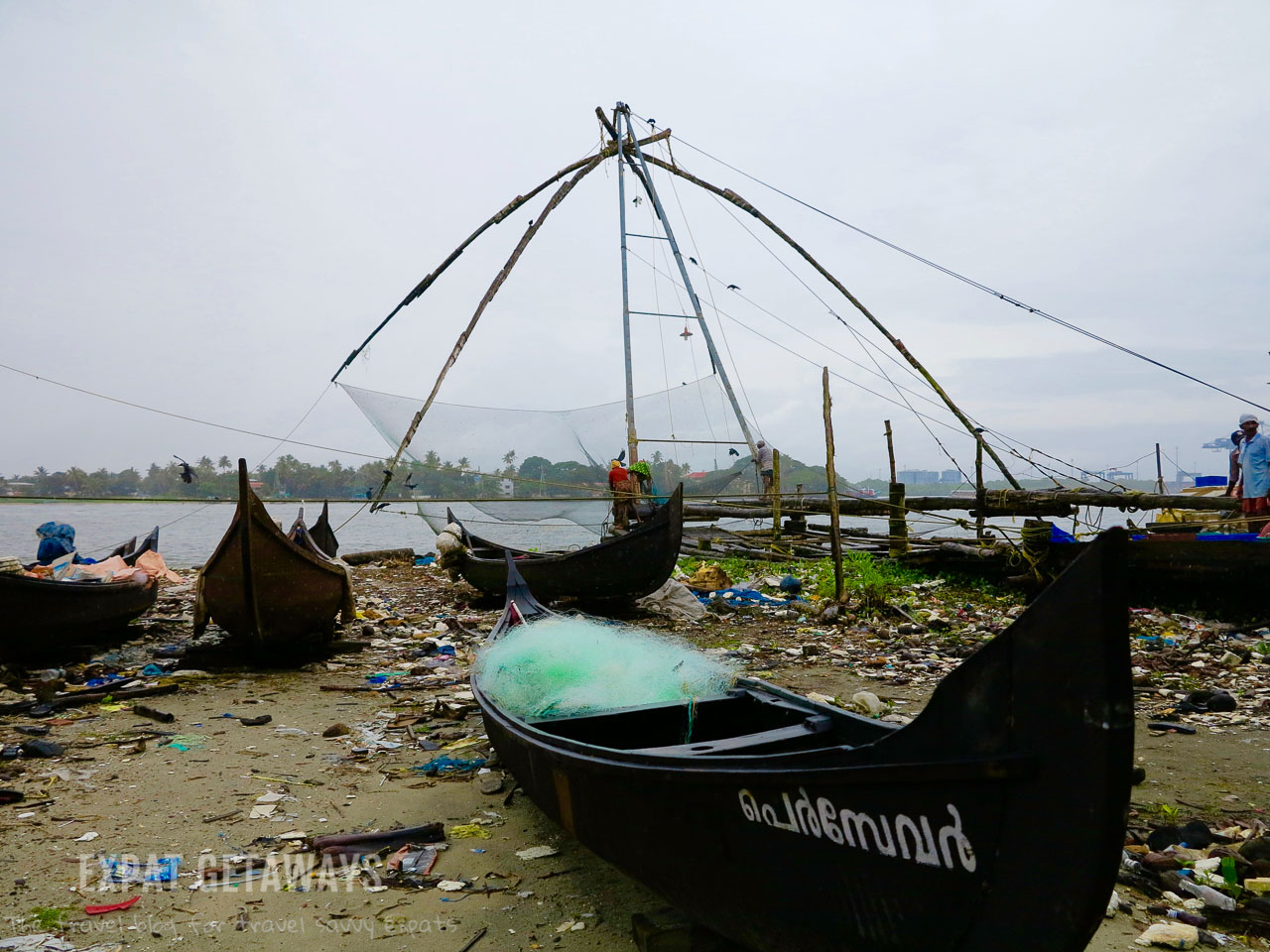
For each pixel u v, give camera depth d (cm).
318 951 373
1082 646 230
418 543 2819
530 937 387
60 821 506
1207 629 1090
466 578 1441
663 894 366
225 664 959
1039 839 238
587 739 494
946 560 1554
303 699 811
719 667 539
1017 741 246
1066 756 233
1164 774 594
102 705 773
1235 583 1086
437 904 416
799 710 453
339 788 570
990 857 248
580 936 388
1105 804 224
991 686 254
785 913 306
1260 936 379
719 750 383
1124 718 224
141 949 370
